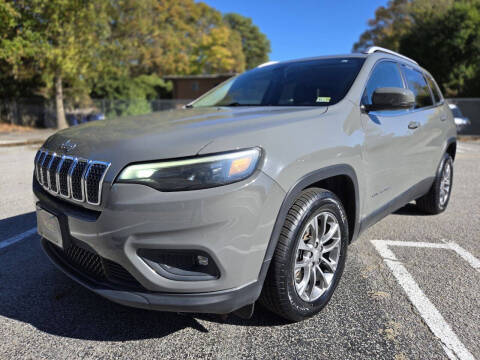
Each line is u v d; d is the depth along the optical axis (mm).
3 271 2891
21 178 6520
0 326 2184
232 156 1745
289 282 2010
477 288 2613
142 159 1754
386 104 2576
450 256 3174
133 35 26781
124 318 2271
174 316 2289
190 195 1692
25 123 23391
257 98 3117
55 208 2076
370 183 2654
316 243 2205
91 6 18578
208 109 2803
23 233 3711
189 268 1819
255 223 1789
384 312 2312
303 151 2004
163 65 31359
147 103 25984
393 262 3047
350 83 2756
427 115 3688
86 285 1964
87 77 21484
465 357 1901
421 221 4156
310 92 2838
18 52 16859
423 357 1899
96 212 1865
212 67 47406
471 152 10836
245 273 1815
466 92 25547
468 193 5543
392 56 3455
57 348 1987
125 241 1748
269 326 2176
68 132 2344
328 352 1942
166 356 1919
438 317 2256
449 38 25984
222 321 2230
